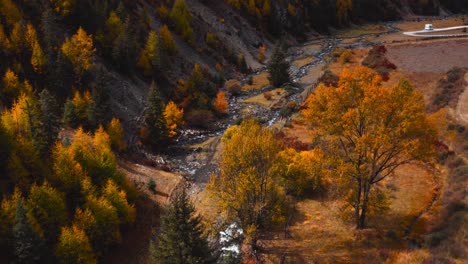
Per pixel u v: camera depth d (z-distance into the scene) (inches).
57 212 1590.8
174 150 2662.4
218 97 3275.1
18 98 2212.1
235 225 1624.0
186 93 3319.4
